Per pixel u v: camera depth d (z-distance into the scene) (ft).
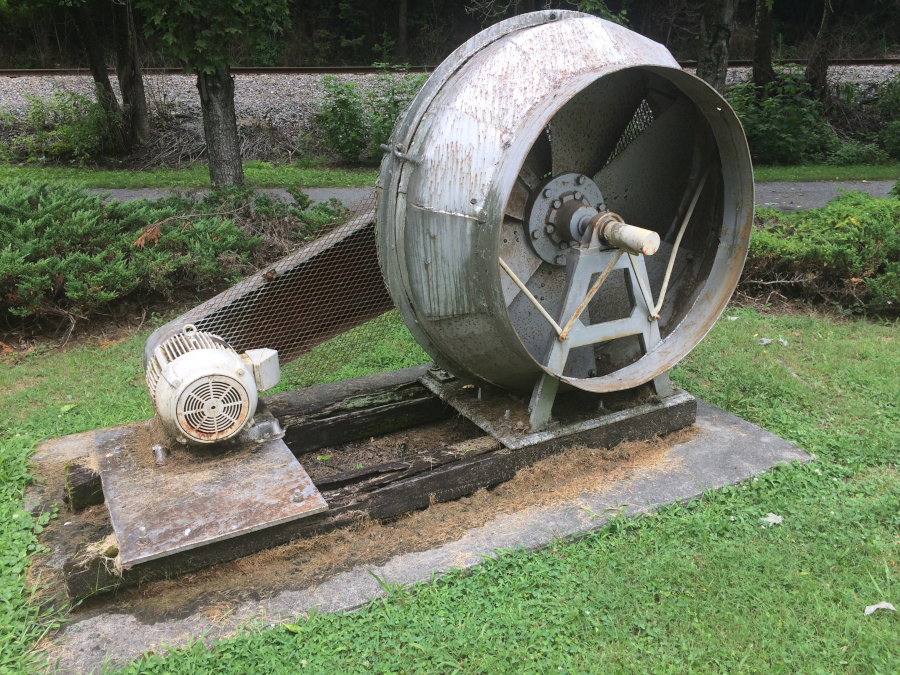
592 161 13.04
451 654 8.67
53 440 14.42
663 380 13.52
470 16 99.60
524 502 11.62
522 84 10.78
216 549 9.87
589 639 8.82
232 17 24.99
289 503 10.07
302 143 53.72
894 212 24.61
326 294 14.08
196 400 10.62
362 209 14.14
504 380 12.57
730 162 12.44
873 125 61.31
